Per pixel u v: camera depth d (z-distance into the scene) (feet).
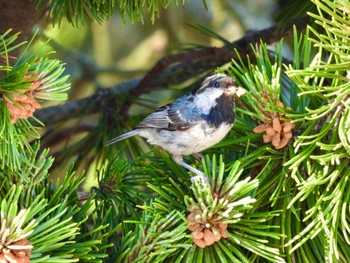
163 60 12.96
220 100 12.15
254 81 12.05
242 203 11.80
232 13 14.42
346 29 11.80
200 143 12.21
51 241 11.73
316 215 11.93
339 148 11.89
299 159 11.87
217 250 11.85
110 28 14.05
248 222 11.88
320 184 11.90
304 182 11.86
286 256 11.93
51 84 11.83
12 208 11.67
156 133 12.35
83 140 12.87
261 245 11.84
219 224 11.83
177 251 11.89
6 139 11.78
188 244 11.82
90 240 11.85
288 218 11.94
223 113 12.16
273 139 11.96
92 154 12.85
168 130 12.28
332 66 11.82
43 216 11.76
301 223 11.98
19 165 11.80
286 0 12.84
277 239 11.94
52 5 12.28
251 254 11.96
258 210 12.00
